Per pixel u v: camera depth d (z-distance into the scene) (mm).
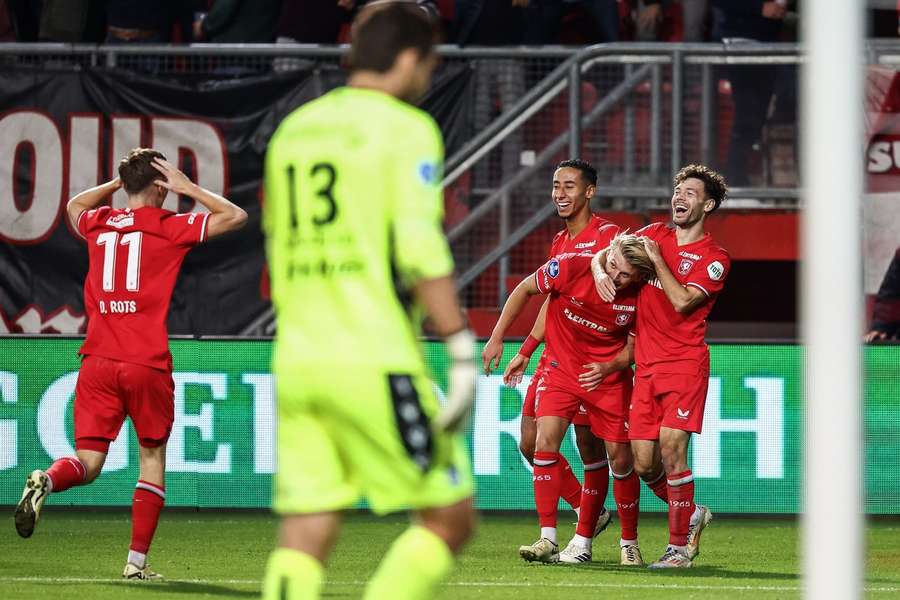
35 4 39031
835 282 11391
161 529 29594
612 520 31734
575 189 24516
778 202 35531
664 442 23516
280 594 11578
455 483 11672
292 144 11906
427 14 12594
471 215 34594
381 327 11492
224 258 34531
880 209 34000
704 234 23766
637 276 23609
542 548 24266
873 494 31203
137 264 21375
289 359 11656
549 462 24469
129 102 34562
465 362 11305
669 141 34656
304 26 37062
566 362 24422
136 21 37750
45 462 31672
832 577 11297
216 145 34500
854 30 11438
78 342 31609
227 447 31562
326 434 11781
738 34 38062
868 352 31219
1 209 34500
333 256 11570
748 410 31141
